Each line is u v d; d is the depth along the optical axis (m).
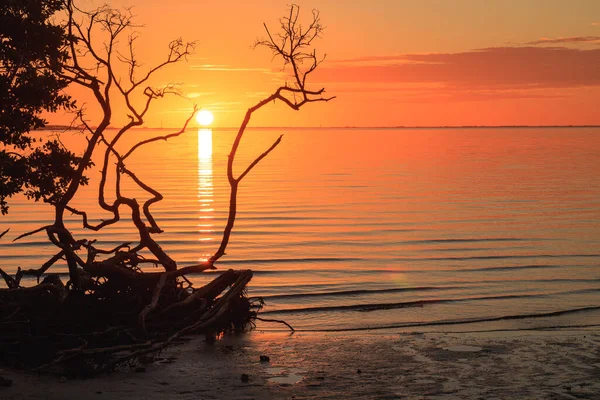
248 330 14.22
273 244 30.14
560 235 32.22
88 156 12.66
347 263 25.42
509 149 144.88
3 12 11.67
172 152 140.12
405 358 11.73
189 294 13.23
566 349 12.38
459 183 62.59
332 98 12.38
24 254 27.16
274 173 76.50
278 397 9.43
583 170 79.56
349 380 10.32
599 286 20.69
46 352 10.78
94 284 12.57
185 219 38.28
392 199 49.03
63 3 12.25
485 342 13.01
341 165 91.69
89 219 37.34
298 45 12.22
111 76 12.60
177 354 11.80
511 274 22.94
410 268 24.33
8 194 12.26
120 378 10.19
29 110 12.23
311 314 17.05
